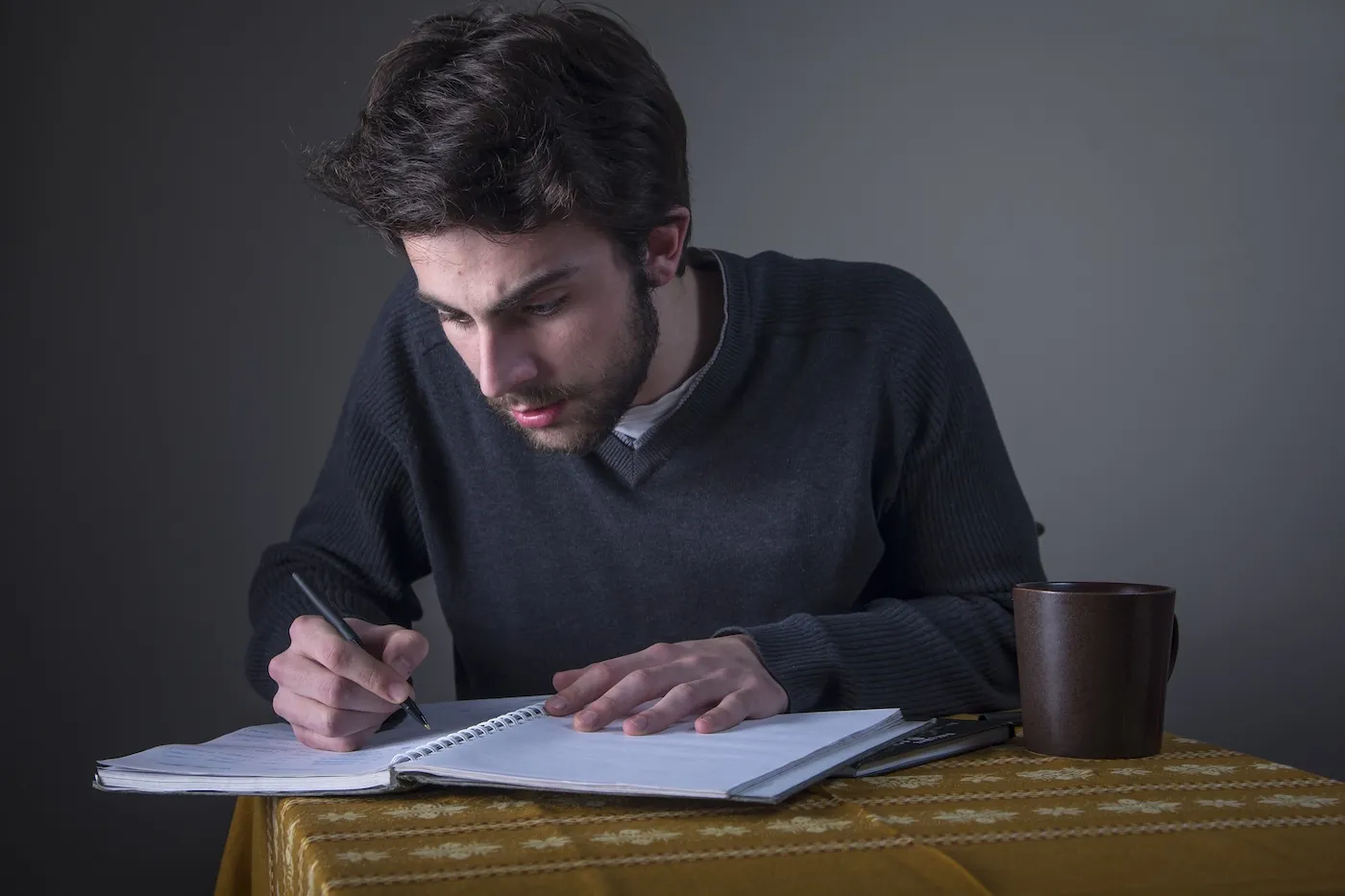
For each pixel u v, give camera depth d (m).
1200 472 2.77
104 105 2.20
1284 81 2.80
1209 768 0.78
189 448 2.23
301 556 1.25
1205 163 2.78
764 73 2.56
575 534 1.24
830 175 2.59
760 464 1.21
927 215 2.64
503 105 0.84
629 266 0.96
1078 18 2.72
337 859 0.60
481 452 1.26
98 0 2.20
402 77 0.89
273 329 2.28
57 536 2.16
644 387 1.17
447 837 0.64
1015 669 1.14
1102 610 0.80
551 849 0.61
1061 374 2.71
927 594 1.26
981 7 2.68
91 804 2.16
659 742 0.78
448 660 2.41
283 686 0.87
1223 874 0.56
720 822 0.66
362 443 1.29
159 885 2.19
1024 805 0.69
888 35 2.62
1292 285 2.81
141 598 2.20
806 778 0.71
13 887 2.12
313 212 2.30
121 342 2.20
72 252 2.18
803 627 1.00
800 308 1.26
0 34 2.15
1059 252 2.71
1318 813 0.67
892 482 1.24
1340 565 2.82
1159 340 2.75
